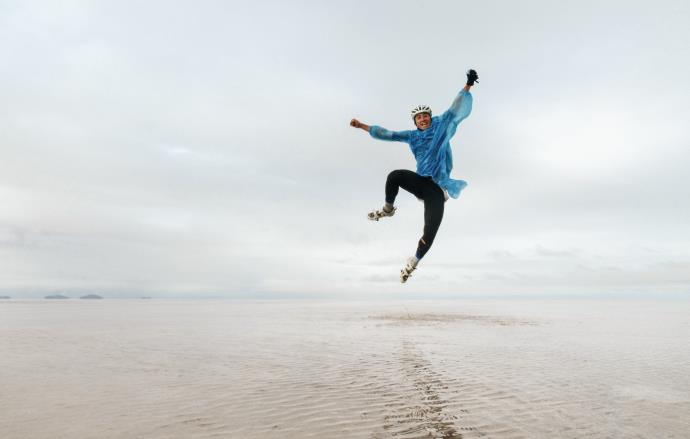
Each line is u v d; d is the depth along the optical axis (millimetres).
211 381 11195
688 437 7195
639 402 9219
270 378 11570
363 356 15102
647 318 35969
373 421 7980
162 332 24188
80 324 30422
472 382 11055
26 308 72812
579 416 8281
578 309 57375
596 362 13812
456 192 5574
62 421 7930
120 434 7250
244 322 32562
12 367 13117
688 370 12594
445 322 30578
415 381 11180
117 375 11977
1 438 7062
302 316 40812
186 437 7129
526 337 20812
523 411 8594
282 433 7312
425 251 5496
